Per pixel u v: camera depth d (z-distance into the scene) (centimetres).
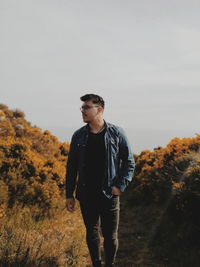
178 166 575
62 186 633
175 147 717
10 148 560
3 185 462
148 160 934
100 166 273
